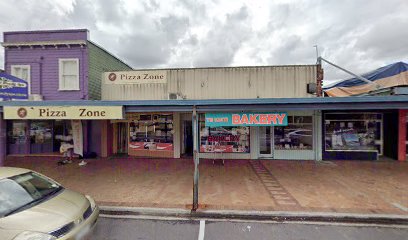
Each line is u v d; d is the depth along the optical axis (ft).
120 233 13.66
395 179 23.53
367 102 19.13
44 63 37.58
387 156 34.35
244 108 20.03
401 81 29.32
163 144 36.58
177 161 33.42
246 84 34.68
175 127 36.06
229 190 20.40
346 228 14.16
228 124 20.58
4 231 9.44
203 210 16.15
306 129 34.24
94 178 24.63
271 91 34.27
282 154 34.35
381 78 32.09
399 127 32.58
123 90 36.96
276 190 20.33
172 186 21.72
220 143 35.24
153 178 24.52
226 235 13.41
